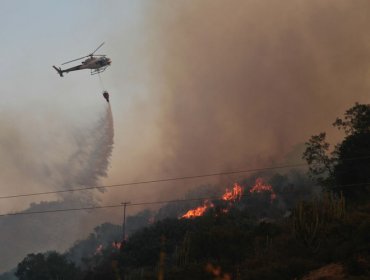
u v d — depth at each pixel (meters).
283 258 33.59
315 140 71.88
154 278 40.47
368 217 33.34
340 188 63.47
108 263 74.69
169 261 59.84
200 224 81.12
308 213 36.38
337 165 66.19
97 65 84.00
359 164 63.09
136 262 70.88
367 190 54.44
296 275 29.55
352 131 71.50
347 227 33.19
